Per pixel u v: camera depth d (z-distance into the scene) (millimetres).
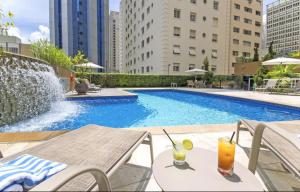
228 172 1387
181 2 23719
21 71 5680
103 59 66250
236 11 29500
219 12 26562
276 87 12344
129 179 2117
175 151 1569
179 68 24125
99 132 2598
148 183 2047
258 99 8984
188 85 21281
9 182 1336
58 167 1620
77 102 9203
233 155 1400
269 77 14031
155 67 25203
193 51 24906
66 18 59781
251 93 12398
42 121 5941
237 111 8570
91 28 62188
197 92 14062
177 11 23609
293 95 10883
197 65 25312
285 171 2266
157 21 24250
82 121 6367
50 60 12180
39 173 1516
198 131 3914
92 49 62906
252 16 31188
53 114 6949
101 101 9617
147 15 27438
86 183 1432
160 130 3945
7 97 5016
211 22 26031
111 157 1871
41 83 7004
